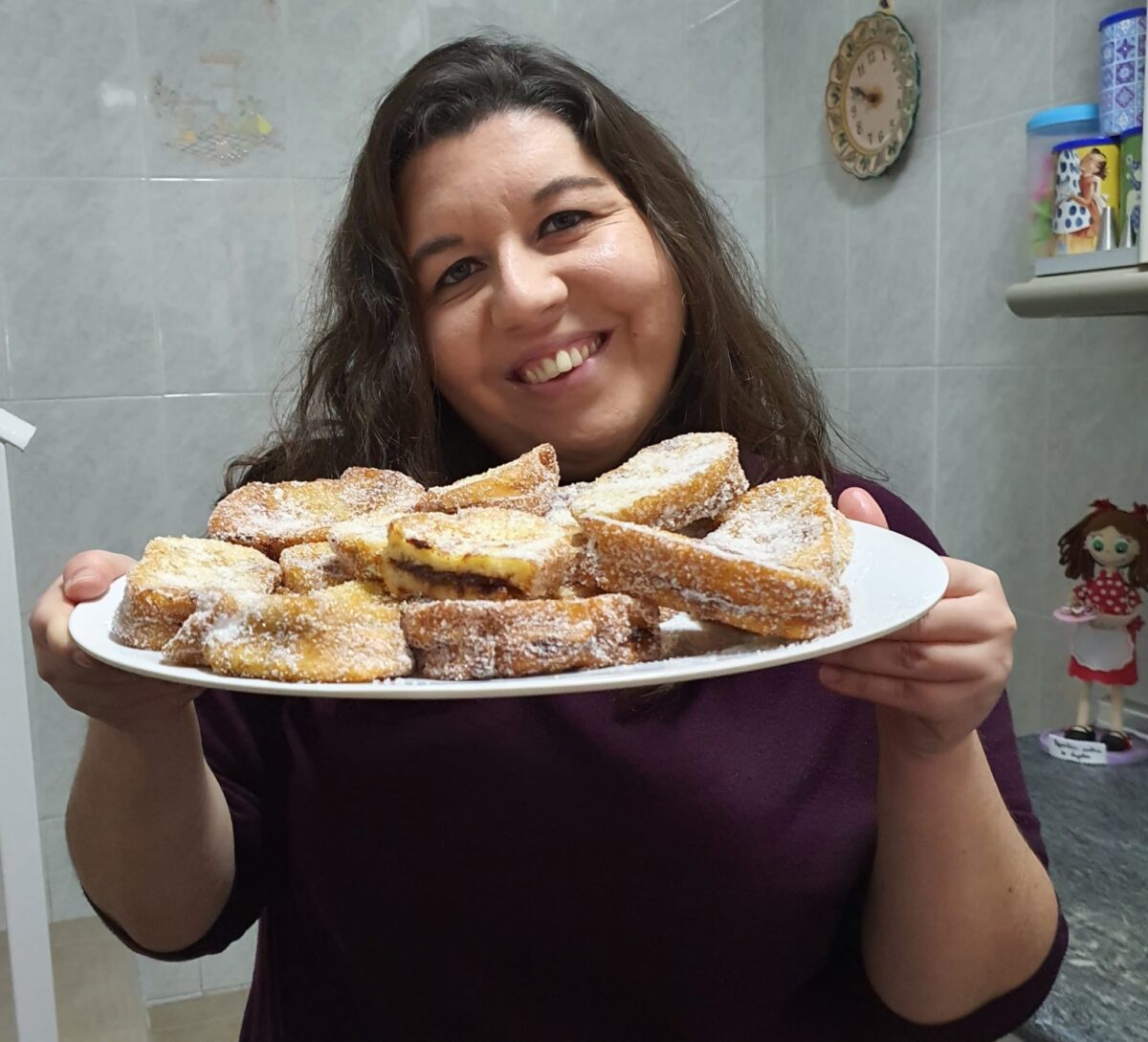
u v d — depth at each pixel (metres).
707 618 0.53
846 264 2.05
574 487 0.73
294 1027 0.94
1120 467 1.48
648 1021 0.84
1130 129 1.24
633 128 0.99
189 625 0.53
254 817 0.95
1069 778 1.38
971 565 0.64
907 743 0.71
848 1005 0.88
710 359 1.01
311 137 2.03
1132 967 0.98
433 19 2.07
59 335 1.94
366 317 1.02
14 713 0.84
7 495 0.81
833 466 1.13
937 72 1.77
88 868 0.84
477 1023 0.86
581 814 0.83
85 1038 1.73
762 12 2.27
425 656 0.52
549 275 0.89
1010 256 1.64
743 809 0.82
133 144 1.94
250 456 1.28
